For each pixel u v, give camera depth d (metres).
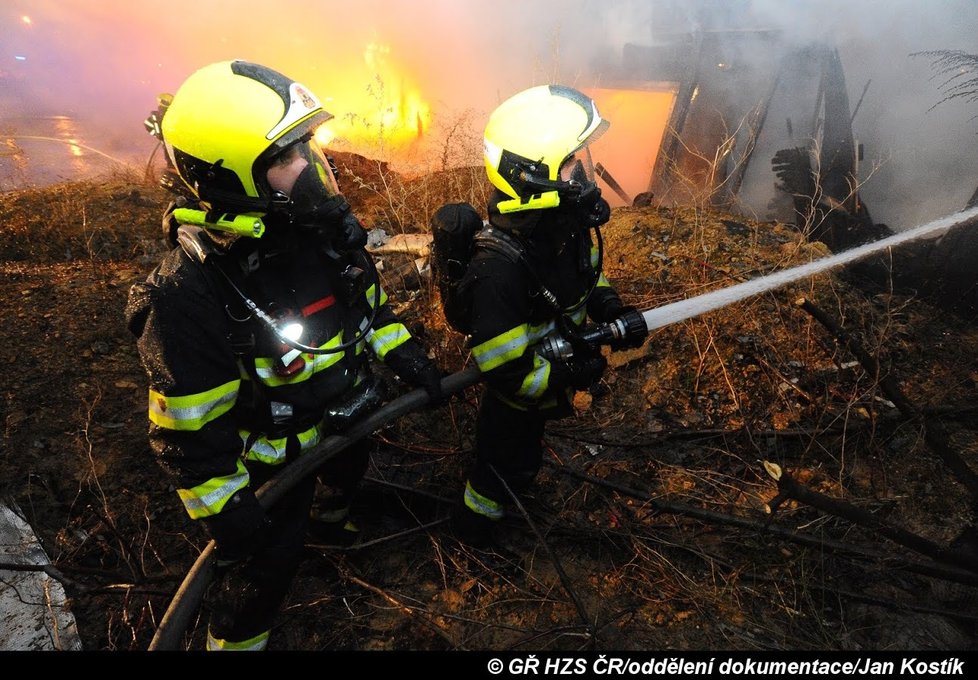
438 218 1.73
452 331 3.22
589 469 2.65
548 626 2.06
